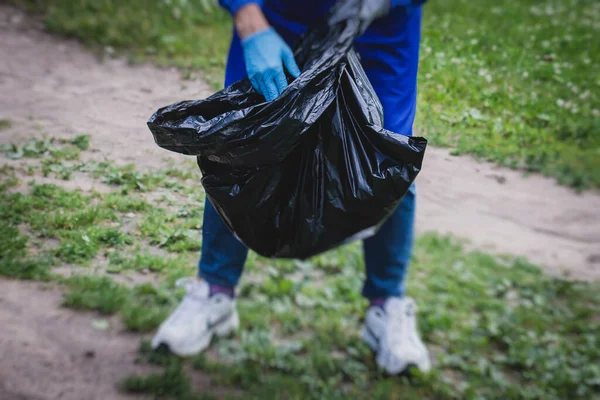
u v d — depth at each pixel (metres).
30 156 2.28
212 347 2.38
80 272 2.22
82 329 2.14
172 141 1.75
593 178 2.30
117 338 2.17
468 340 2.76
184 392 2.06
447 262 3.25
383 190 1.80
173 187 2.26
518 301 3.07
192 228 2.25
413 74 2.07
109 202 2.22
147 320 2.24
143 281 2.30
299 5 2.05
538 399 2.47
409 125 2.10
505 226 2.96
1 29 3.88
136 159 2.29
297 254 1.92
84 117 2.45
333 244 1.90
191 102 1.79
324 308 2.75
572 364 2.71
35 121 2.42
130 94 2.63
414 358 2.42
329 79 1.79
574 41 2.67
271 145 1.70
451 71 2.29
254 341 2.44
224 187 1.82
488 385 2.52
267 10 2.09
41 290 2.19
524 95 2.23
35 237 2.21
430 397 2.39
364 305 2.83
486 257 3.27
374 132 1.79
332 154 1.81
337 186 1.82
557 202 2.49
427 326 2.82
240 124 1.70
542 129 2.20
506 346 2.79
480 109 2.21
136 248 2.24
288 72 1.93
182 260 2.29
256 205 1.83
